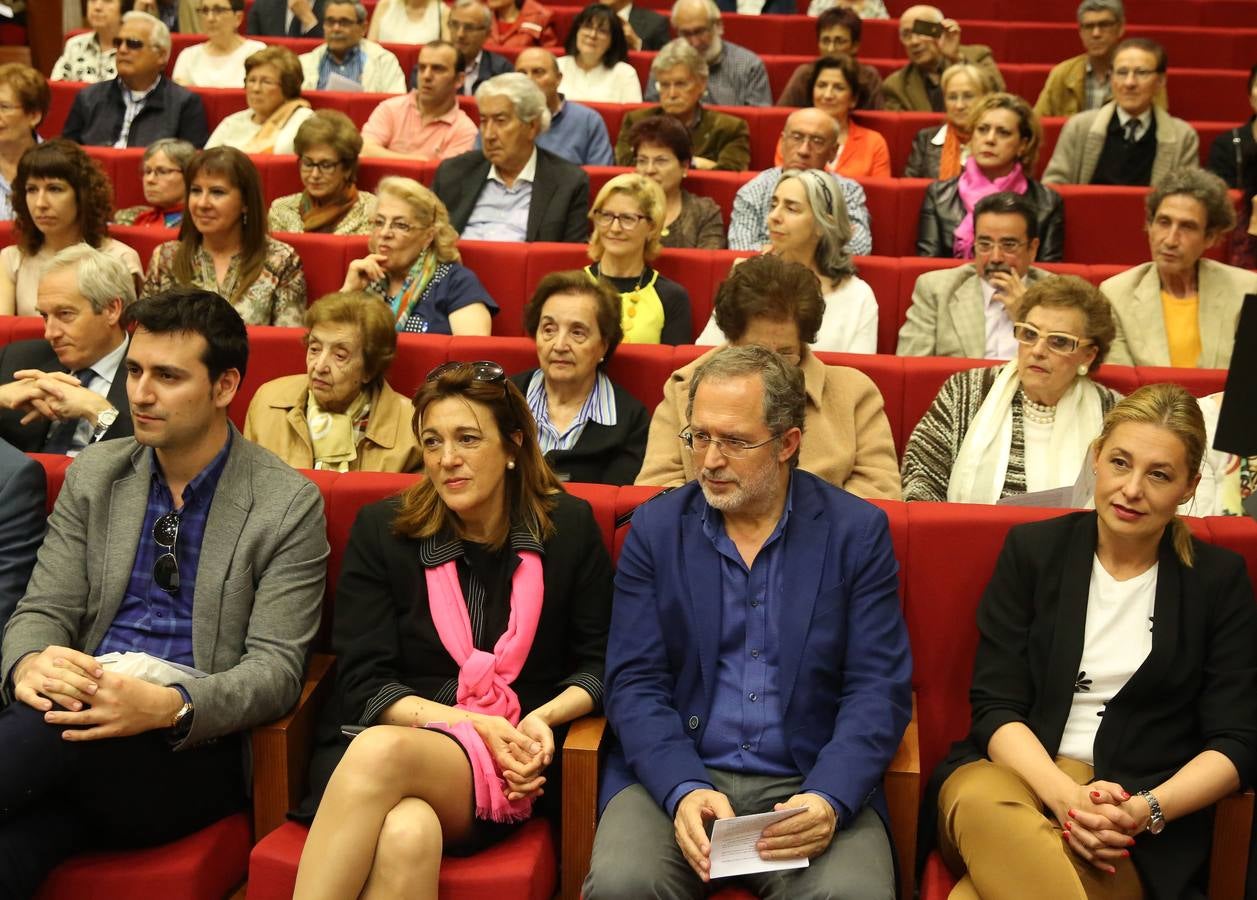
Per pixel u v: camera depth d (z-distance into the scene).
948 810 1.63
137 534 1.81
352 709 1.73
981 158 3.52
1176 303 2.92
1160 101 4.21
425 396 1.75
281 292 2.99
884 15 5.75
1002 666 1.75
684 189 3.64
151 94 4.39
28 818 1.65
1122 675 1.71
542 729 1.68
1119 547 1.74
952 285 2.94
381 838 1.54
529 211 3.57
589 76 4.82
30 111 3.72
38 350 2.40
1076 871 1.55
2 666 1.75
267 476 1.85
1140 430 1.67
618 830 1.61
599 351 2.42
